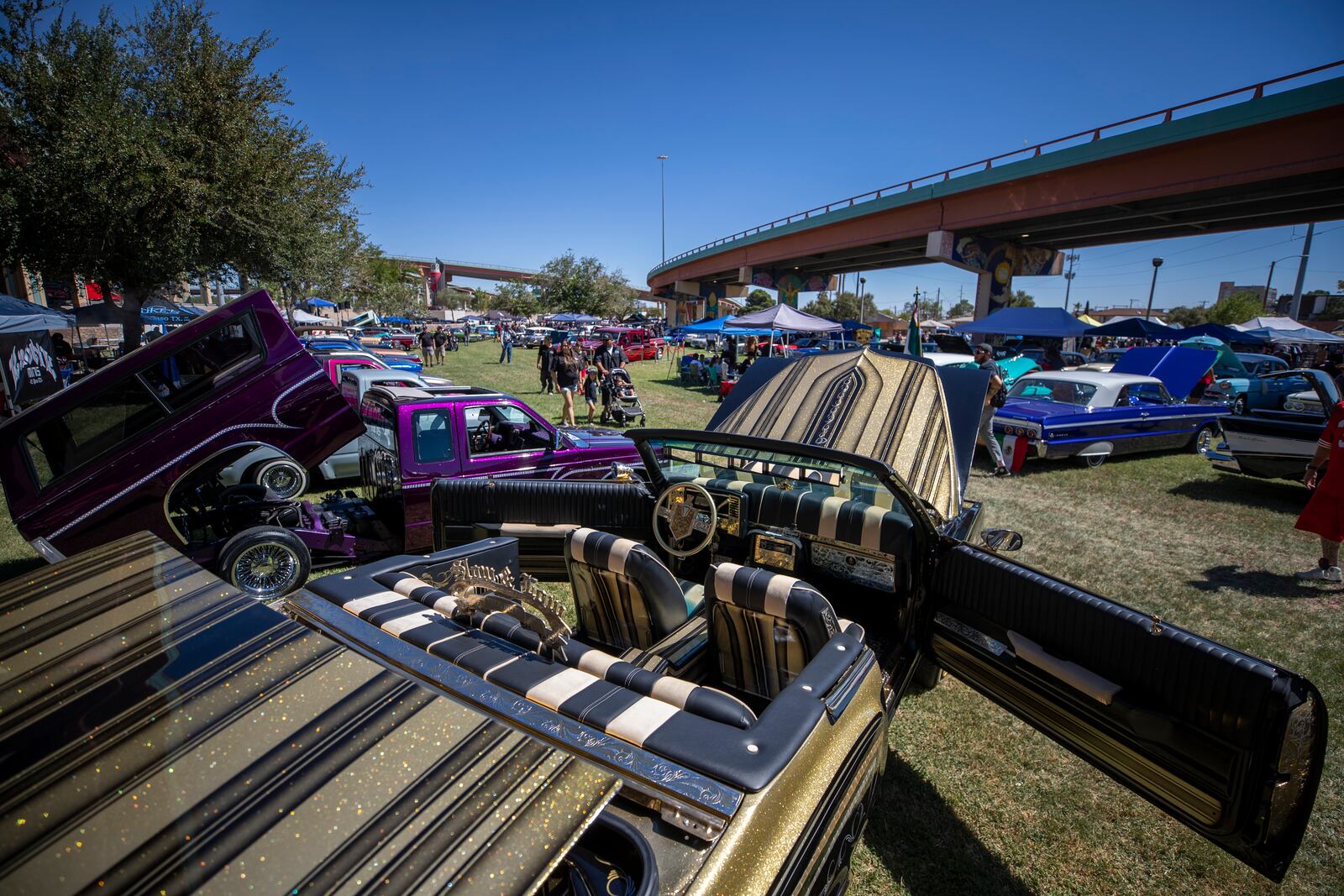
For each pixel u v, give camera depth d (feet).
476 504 13.15
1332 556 17.76
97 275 41.52
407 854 3.32
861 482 10.25
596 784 3.95
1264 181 59.11
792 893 4.86
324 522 17.61
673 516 11.75
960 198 89.66
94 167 36.86
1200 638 6.45
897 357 13.61
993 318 61.77
